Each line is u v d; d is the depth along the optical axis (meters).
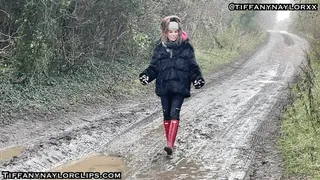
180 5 20.89
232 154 7.60
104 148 7.79
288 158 7.31
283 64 22.94
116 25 14.28
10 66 10.45
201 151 7.72
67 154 7.37
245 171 6.86
